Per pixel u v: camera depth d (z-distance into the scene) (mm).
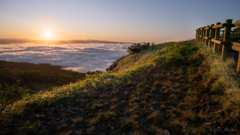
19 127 3775
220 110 3793
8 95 3947
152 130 3639
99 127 3865
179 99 4953
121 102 5238
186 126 3623
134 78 7637
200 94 4828
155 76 7211
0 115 3771
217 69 5711
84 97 5777
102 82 7598
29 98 5738
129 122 3979
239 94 3953
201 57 7773
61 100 5445
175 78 6621
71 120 4215
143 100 5227
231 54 7230
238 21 4582
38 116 4297
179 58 8305
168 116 4148
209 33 9602
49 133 3674
